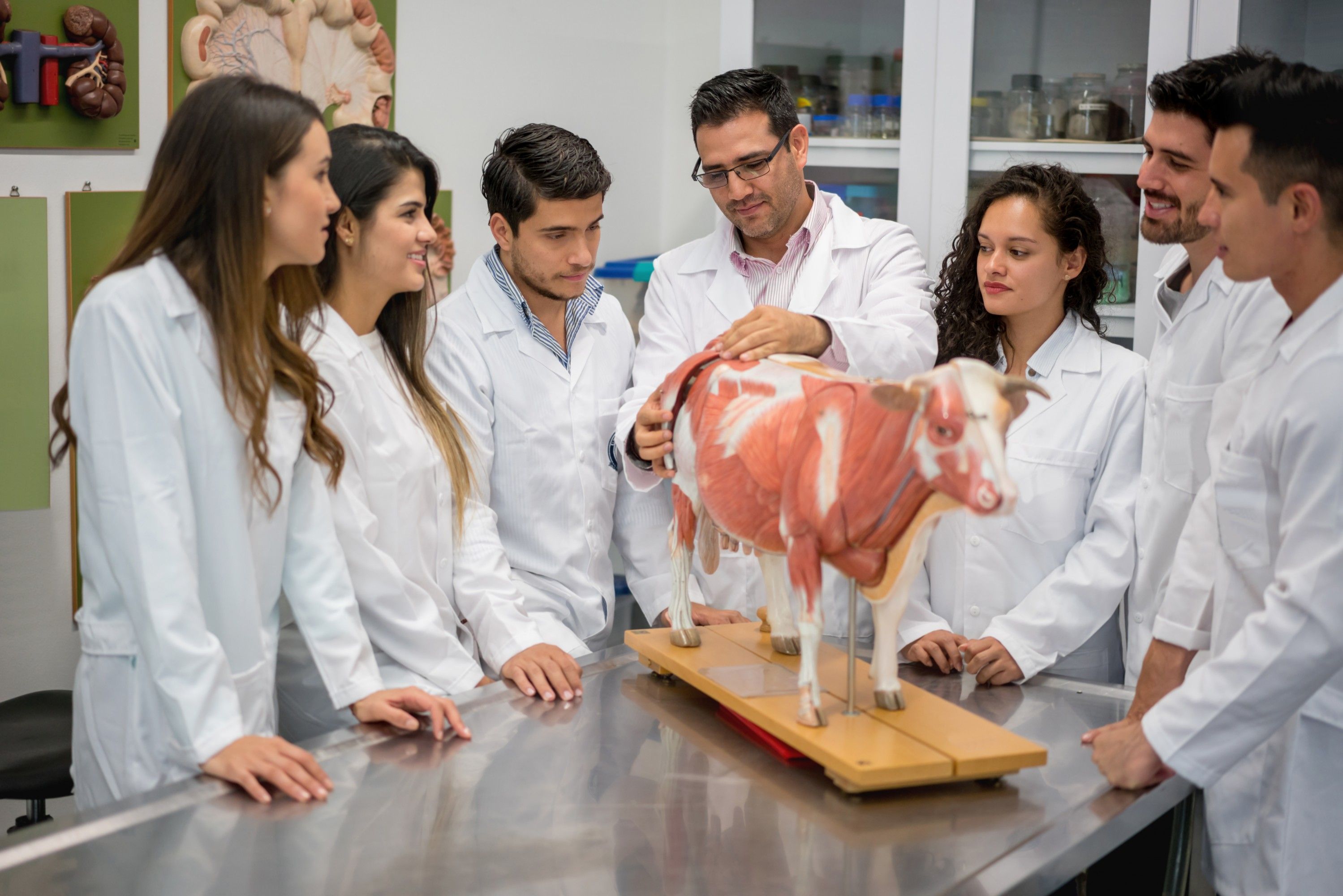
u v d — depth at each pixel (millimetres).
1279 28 2080
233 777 1027
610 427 1733
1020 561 1564
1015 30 2262
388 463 1415
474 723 1194
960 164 2295
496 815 984
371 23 2336
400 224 1383
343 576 1287
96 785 1226
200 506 1162
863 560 1031
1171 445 1482
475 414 1624
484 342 1651
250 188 1114
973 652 1400
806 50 2385
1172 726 1045
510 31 2691
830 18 2363
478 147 2670
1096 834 959
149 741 1174
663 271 1814
